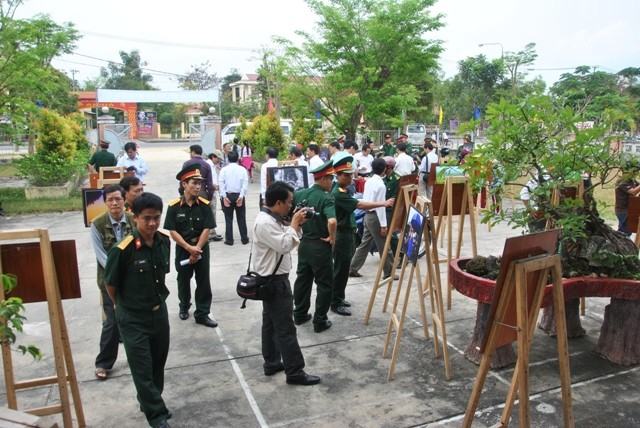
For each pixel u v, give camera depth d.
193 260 5.24
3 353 3.26
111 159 11.83
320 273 5.16
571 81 29.72
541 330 5.36
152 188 16.09
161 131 54.84
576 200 4.54
